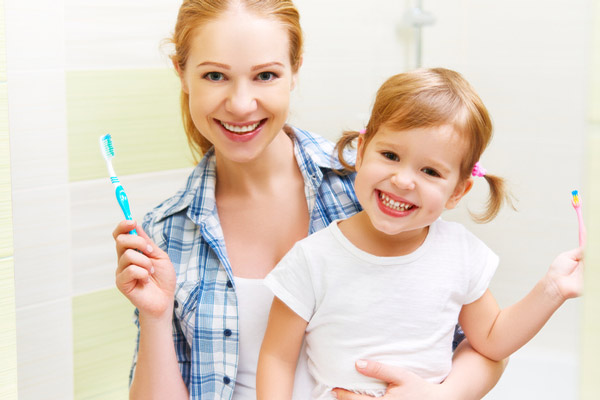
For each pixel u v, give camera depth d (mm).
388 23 1741
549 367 1719
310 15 1570
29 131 1212
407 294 807
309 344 849
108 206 1320
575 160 1786
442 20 1866
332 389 819
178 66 887
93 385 1338
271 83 830
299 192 964
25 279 1237
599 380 477
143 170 1354
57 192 1256
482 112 798
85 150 1280
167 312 856
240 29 802
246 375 907
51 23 1214
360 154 846
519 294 1879
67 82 1244
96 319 1336
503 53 1867
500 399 1722
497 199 884
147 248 824
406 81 797
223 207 962
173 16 1358
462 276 830
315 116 1604
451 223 875
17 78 1188
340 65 1644
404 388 777
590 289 475
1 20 835
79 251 1297
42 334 1268
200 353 894
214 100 822
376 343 805
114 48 1290
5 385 875
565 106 1794
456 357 883
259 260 929
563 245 1814
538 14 1810
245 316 902
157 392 867
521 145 1860
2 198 853
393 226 777
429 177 773
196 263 927
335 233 837
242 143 845
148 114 1348
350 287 811
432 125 760
